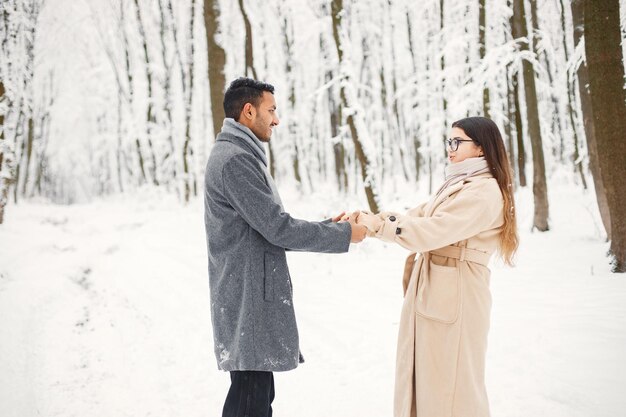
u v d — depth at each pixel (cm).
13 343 382
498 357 352
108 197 2661
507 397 291
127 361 378
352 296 550
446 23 1355
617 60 525
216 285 216
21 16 1143
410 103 1881
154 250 831
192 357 387
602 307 444
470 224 201
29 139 2156
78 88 2433
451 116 1109
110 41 2111
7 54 1100
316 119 2212
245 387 211
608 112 534
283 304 210
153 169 2364
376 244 861
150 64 2006
